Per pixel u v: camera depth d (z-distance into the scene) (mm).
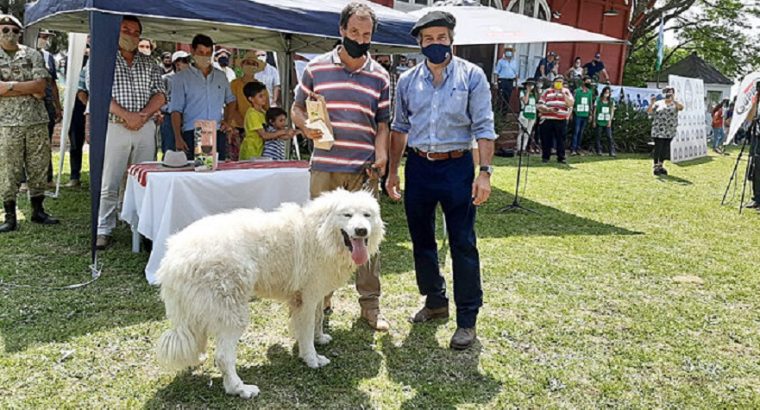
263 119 6383
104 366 3115
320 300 3199
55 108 7258
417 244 3748
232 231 2836
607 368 3398
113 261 4812
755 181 8461
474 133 3326
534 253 5695
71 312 3750
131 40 5121
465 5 9180
